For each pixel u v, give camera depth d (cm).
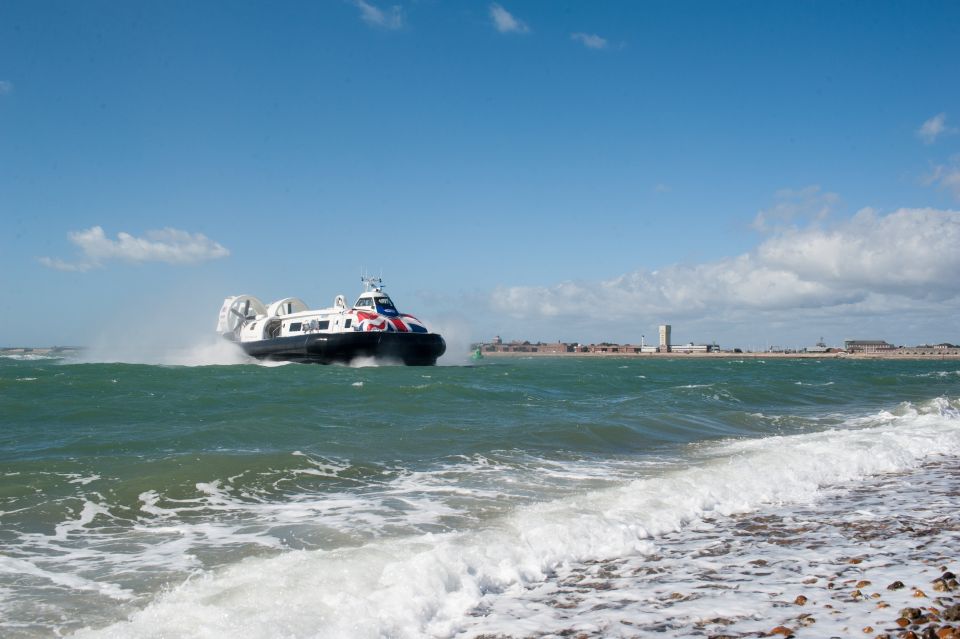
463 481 1141
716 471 1124
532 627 519
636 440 1628
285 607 541
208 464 1168
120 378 3250
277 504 984
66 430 1616
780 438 1673
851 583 588
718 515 900
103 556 748
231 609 536
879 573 616
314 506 971
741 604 547
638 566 675
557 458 1371
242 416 1866
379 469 1231
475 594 590
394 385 2909
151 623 511
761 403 2739
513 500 1005
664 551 728
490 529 782
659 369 7006
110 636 488
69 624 556
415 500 1004
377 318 5281
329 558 661
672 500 931
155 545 789
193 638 488
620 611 545
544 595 596
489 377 3925
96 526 870
